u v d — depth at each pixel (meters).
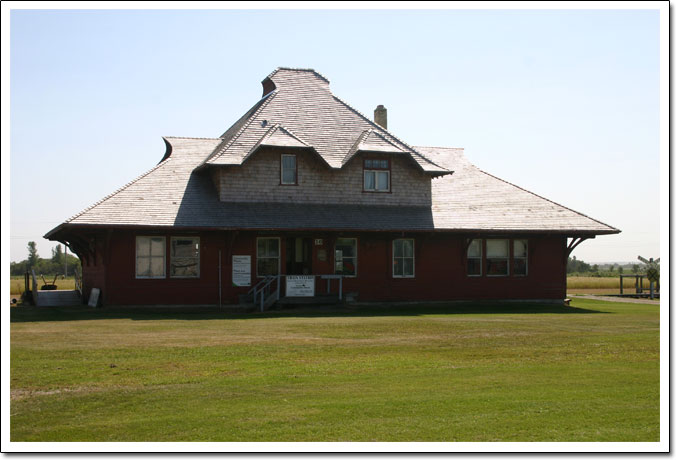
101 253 25.89
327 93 32.84
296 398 10.40
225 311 25.31
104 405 10.03
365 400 10.27
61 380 11.55
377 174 30.19
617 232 30.20
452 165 35.00
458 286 30.25
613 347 15.45
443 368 12.81
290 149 28.64
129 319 21.39
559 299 31.58
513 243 31.16
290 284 26.38
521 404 10.06
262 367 12.76
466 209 30.81
